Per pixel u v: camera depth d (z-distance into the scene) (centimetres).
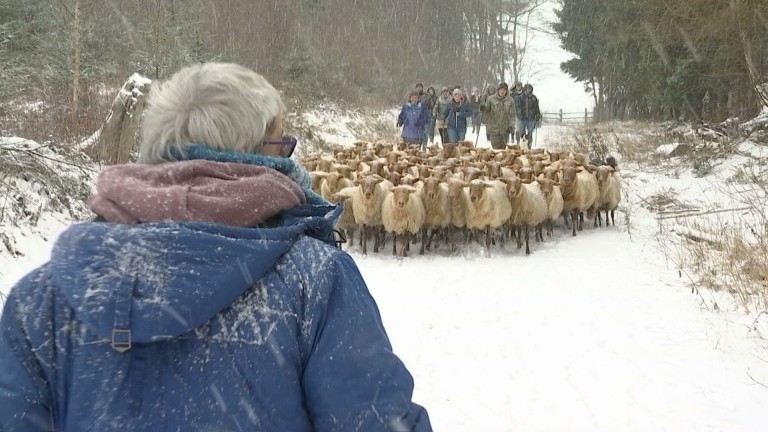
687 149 1920
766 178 1435
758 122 1828
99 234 136
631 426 459
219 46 3058
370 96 3788
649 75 2578
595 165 1393
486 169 1230
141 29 2269
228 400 138
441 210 1030
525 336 635
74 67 1585
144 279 133
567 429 457
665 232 1116
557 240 1159
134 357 136
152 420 134
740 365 555
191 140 159
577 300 756
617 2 2816
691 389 512
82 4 1789
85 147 1242
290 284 148
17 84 1317
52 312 141
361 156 1480
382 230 1094
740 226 978
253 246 142
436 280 870
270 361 141
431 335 641
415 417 154
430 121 2422
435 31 5209
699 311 704
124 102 1219
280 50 3319
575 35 4169
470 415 477
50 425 141
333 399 145
